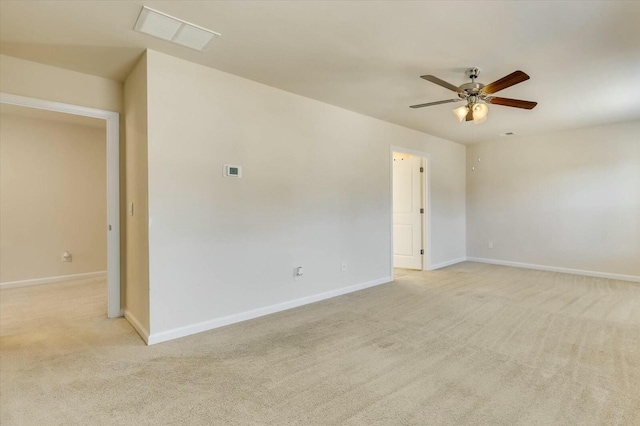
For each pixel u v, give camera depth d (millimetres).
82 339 2854
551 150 5766
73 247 5281
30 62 2920
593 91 3670
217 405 1909
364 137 4637
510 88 3578
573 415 1809
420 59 2908
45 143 5043
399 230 6211
